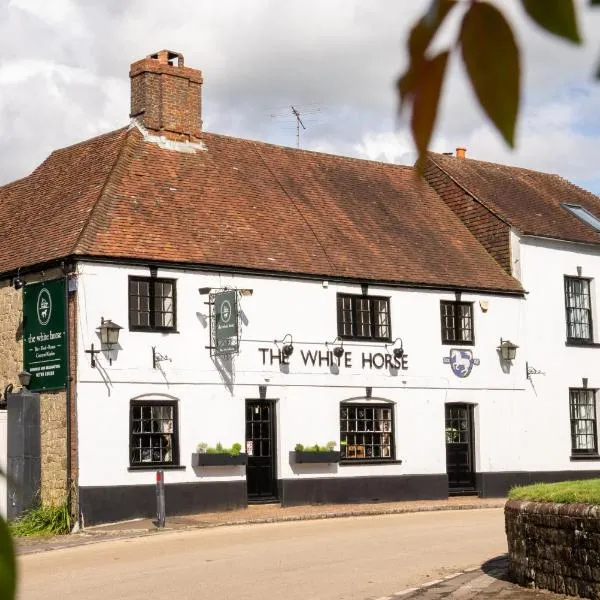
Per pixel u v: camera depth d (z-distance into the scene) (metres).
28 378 22.75
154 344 22.81
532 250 29.89
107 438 22.02
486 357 28.41
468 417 28.12
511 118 0.98
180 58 27.41
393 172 32.00
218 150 27.88
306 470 24.84
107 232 22.91
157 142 26.48
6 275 23.88
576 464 30.02
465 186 31.27
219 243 24.44
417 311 27.17
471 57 0.98
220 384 23.66
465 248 29.73
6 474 1.15
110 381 22.16
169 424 23.05
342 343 25.70
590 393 30.88
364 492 25.66
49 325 22.59
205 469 23.27
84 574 14.90
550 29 0.95
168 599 12.55
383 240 28.11
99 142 26.98
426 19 0.98
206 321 23.59
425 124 0.99
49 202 25.72
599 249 31.66
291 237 26.12
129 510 22.08
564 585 10.90
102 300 22.22
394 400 26.44
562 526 10.89
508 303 29.08
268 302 24.59
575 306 30.94
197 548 17.47
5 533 1.01
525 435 28.97
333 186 29.53
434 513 23.78
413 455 26.64
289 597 12.41
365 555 16.08
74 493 21.53
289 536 18.92
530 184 33.84
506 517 12.05
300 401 24.89
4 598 1.00
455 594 11.45
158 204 24.58
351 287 26.02
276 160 29.22
